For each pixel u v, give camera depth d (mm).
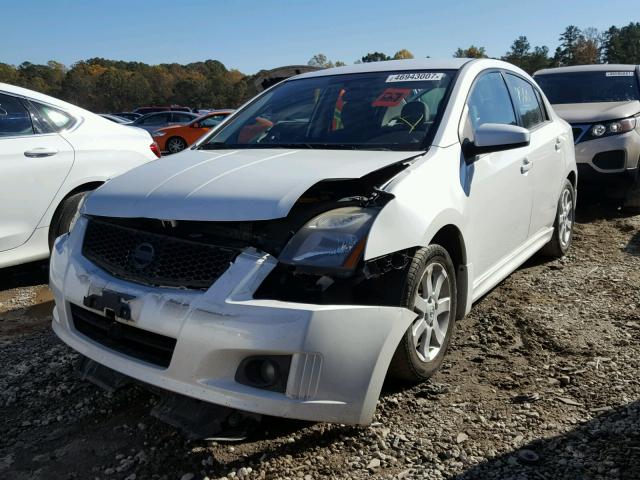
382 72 4027
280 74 7137
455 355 3469
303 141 3602
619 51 104500
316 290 2469
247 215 2457
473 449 2551
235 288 2371
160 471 2455
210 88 127875
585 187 7309
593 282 4707
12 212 4707
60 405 2996
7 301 4672
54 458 2564
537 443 2578
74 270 2844
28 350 3664
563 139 5129
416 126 3412
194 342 2359
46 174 4863
